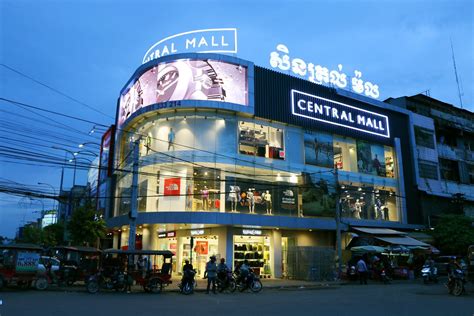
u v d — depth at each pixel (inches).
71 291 755.4
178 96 1157.1
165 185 1149.1
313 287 939.3
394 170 1576.0
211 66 1189.1
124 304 562.3
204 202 1121.4
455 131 1910.7
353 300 634.8
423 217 1585.9
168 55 1203.9
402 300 635.5
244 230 1159.0
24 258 753.0
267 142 1250.0
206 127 1173.1
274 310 508.4
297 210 1243.2
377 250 1167.6
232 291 802.2
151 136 1219.2
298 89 1342.3
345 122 1445.6
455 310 513.0
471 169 1932.8
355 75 1562.5
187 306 548.7
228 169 1168.8
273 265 1197.7
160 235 1264.8
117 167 1445.6
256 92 1236.5
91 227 1270.9
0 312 450.9
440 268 1282.0
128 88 1398.9
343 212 1350.9
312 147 1336.1
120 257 816.9
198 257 1179.3
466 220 1492.4
